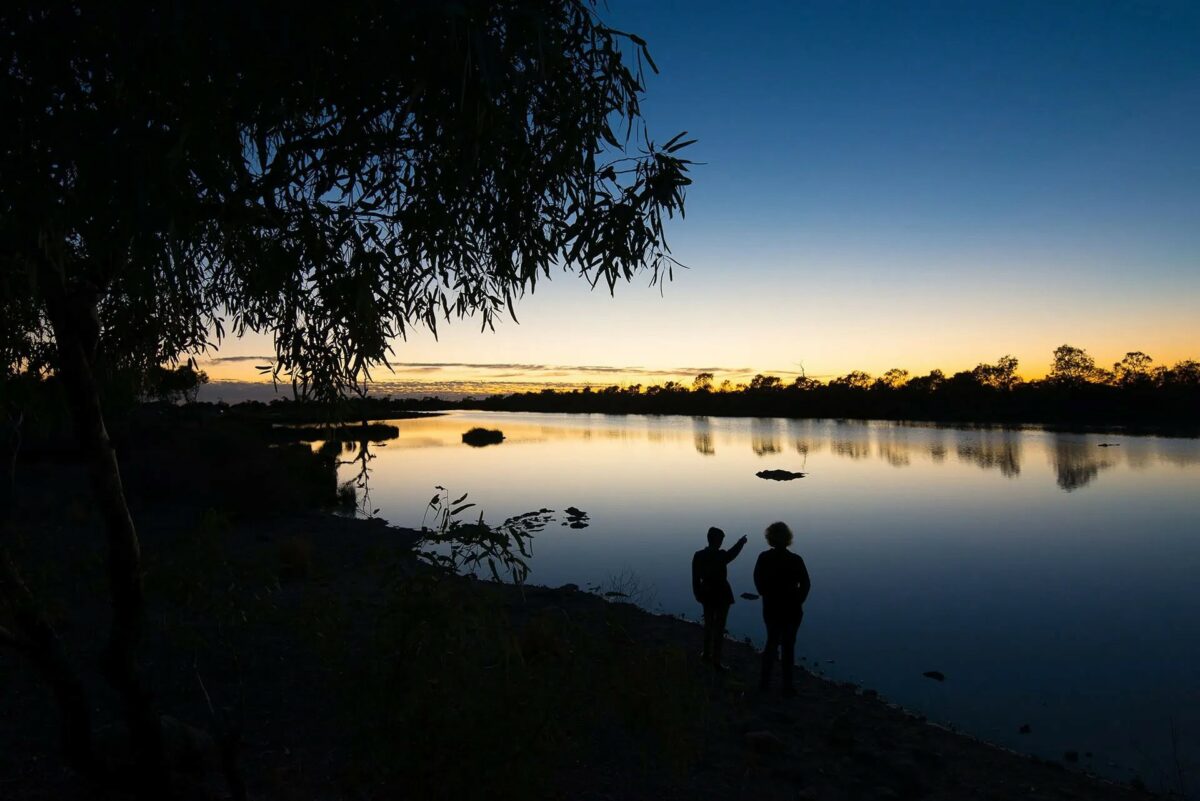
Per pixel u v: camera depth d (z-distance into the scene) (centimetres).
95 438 278
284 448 1781
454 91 203
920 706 698
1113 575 1347
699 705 317
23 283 249
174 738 381
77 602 639
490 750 259
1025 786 498
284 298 278
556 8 198
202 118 176
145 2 160
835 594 1201
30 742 428
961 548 1617
